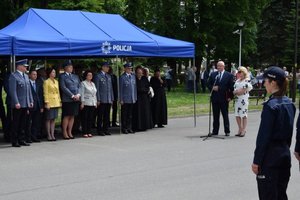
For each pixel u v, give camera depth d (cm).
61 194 734
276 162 496
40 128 1284
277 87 508
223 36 3691
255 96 2405
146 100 1516
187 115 1973
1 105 1305
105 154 1081
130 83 1444
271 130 495
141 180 826
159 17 3603
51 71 1278
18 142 1195
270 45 4653
